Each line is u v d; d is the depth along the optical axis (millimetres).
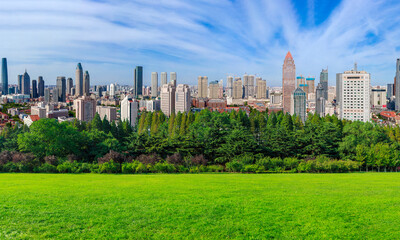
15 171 60219
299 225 22453
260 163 65750
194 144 78438
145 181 44562
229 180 46438
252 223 22656
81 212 24766
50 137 71375
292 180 47438
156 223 22375
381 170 77125
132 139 80688
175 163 66250
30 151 70312
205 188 36719
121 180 46000
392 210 26438
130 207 26422
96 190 34750
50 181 43938
